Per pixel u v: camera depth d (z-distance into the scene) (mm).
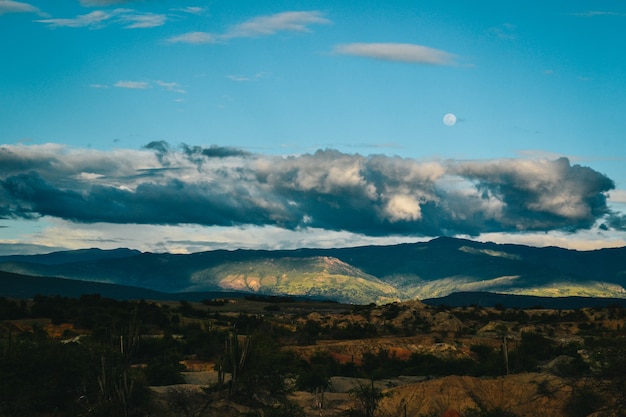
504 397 74812
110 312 141875
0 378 59594
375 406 75062
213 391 69250
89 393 62000
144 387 61688
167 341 110188
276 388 70750
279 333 148375
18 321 132125
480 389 77062
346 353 124312
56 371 61625
